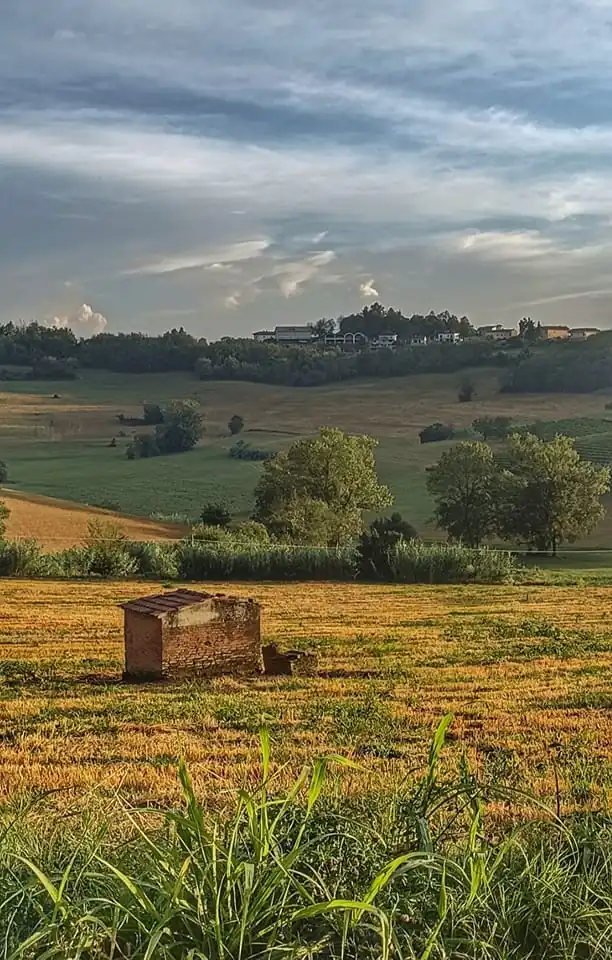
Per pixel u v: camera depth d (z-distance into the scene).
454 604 42.09
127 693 20.62
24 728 16.80
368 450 83.25
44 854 5.47
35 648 27.50
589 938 4.67
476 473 86.06
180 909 4.35
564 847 5.79
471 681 22.20
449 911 4.69
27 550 52.59
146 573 54.34
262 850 4.65
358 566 55.47
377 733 16.19
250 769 12.86
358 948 4.48
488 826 7.70
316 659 24.14
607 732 16.22
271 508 80.75
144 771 13.08
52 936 4.29
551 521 83.62
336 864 5.10
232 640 23.44
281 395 174.88
